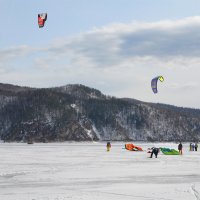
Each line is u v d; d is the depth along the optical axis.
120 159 42.88
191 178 24.55
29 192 18.42
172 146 54.59
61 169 30.27
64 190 19.16
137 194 17.69
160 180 23.47
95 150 74.25
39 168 31.03
